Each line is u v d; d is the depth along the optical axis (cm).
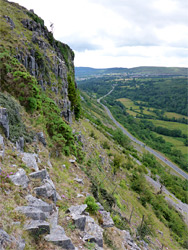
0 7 4181
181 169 13550
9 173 1117
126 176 6431
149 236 3503
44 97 3066
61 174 1898
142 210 4712
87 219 1327
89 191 2034
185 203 8319
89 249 1032
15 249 704
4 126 1439
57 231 960
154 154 14850
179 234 5172
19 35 3597
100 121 14650
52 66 4412
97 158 4862
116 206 3125
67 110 4688
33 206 1023
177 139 19862
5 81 2319
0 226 752
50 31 6419
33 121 2244
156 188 7812
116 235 1675
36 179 1267
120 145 11319
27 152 1653
